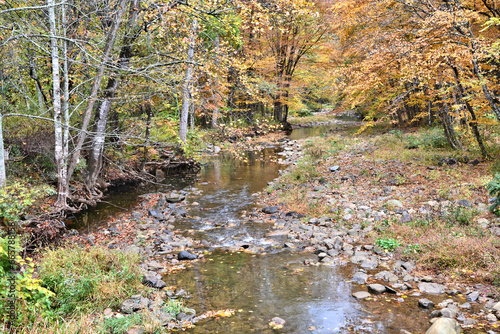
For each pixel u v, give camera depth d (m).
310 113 48.25
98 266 5.91
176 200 11.91
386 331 4.46
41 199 8.99
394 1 11.46
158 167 16.45
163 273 6.54
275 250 7.56
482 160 12.25
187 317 4.93
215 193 12.88
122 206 11.51
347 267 6.51
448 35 9.66
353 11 12.16
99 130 11.41
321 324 4.70
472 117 12.06
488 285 5.36
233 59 8.70
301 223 9.12
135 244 8.08
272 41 27.84
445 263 6.08
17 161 10.14
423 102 14.23
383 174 12.55
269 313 5.04
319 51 28.38
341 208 9.77
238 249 7.72
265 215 10.09
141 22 9.48
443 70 10.73
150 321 4.73
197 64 8.42
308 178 13.42
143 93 10.63
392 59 10.02
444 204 8.85
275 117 33.38
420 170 12.48
